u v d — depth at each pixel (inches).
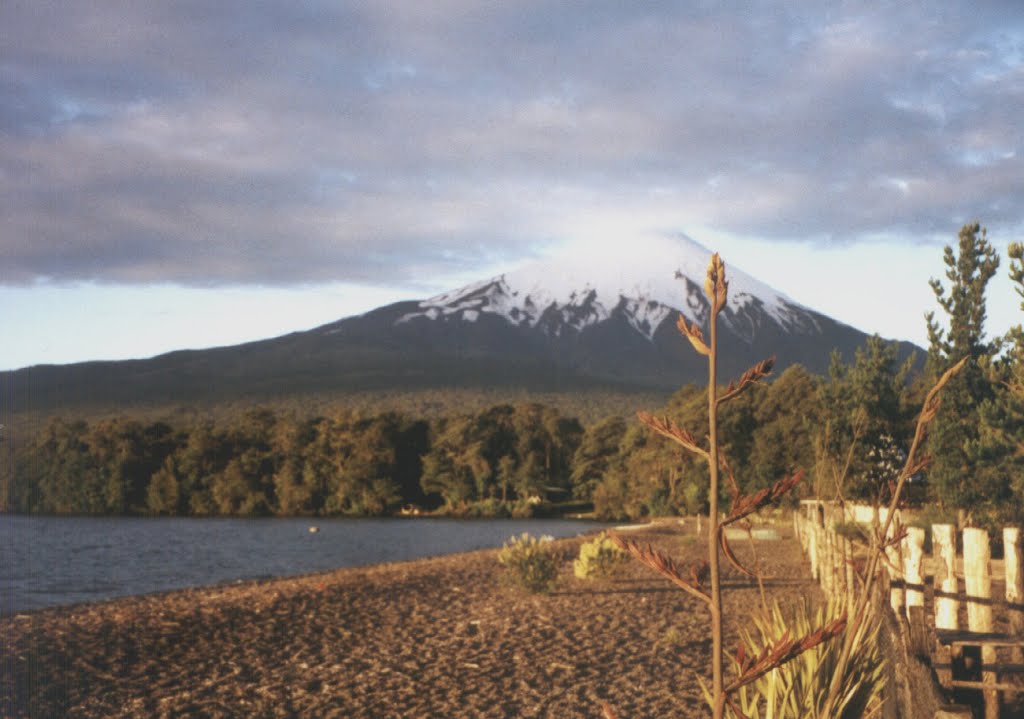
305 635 497.7
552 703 309.0
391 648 439.2
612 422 4101.9
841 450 605.9
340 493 4015.8
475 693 330.3
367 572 991.6
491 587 689.0
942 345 614.9
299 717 309.9
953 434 577.3
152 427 4421.8
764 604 203.2
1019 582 249.3
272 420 4421.8
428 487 4092.0
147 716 319.3
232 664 418.0
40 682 383.2
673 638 415.2
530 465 3991.1
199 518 3907.5
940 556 281.4
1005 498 548.7
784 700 176.1
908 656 138.5
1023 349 429.1
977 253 606.5
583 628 466.9
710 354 71.4
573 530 2810.0
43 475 4259.4
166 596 780.0
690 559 847.7
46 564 1708.9
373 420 4212.6
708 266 71.9
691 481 2412.6
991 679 208.2
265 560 1798.7
